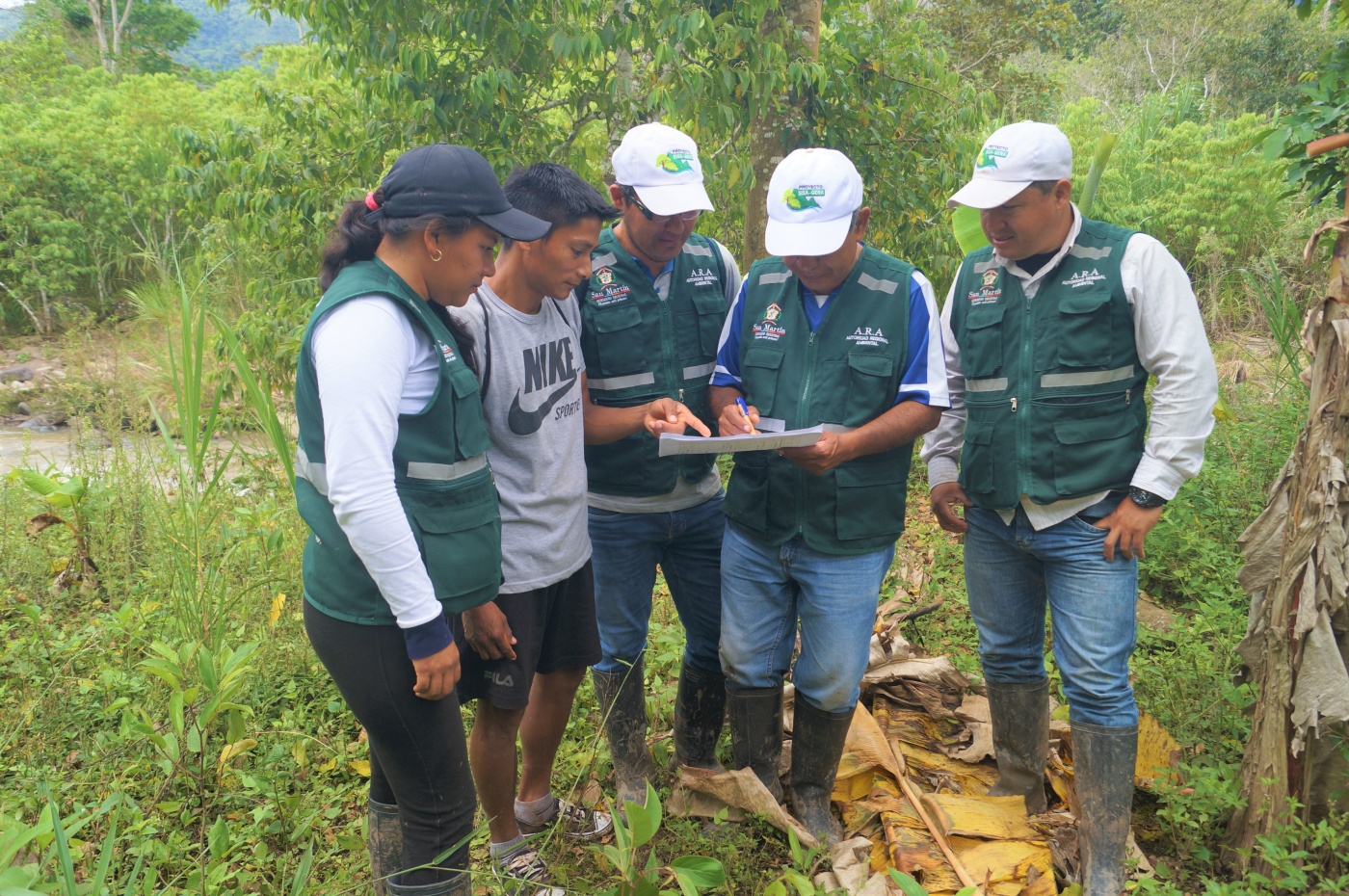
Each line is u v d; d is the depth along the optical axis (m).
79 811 2.48
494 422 2.30
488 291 2.25
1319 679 2.27
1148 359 2.37
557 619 2.54
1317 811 2.37
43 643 3.57
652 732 3.27
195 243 11.95
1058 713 3.15
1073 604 2.47
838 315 2.52
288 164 6.03
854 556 2.54
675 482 2.76
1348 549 2.25
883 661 3.39
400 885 2.05
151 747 3.02
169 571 3.99
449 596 1.92
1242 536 2.57
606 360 2.70
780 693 2.78
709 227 6.46
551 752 2.72
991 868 2.49
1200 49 21.05
